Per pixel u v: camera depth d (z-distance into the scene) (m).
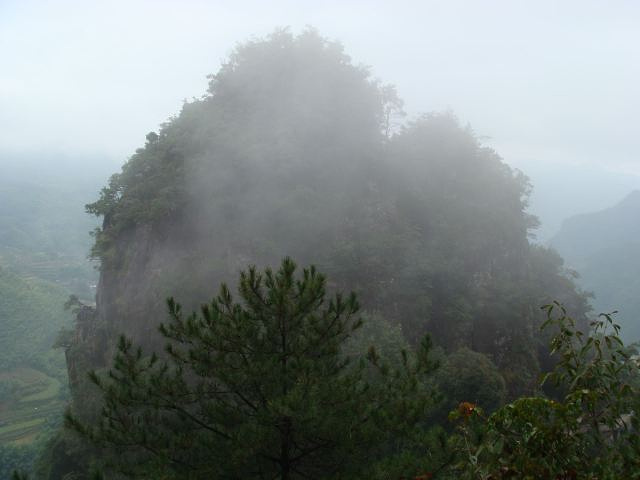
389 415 10.63
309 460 11.21
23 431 79.94
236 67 59.88
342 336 11.63
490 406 31.64
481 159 60.03
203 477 10.24
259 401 11.05
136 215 48.75
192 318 10.73
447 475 9.60
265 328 11.17
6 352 103.38
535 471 5.60
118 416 10.80
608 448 5.73
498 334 48.94
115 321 47.84
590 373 6.15
